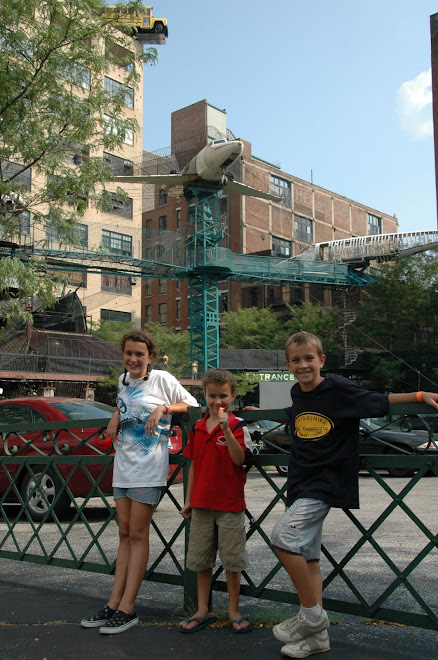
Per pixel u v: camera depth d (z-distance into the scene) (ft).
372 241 145.38
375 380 150.41
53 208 45.42
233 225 208.85
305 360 9.96
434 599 13.38
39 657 9.92
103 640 10.67
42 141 43.24
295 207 228.63
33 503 25.41
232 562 11.06
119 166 144.77
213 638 10.64
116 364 94.17
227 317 170.30
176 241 133.08
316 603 9.68
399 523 23.27
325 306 176.65
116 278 146.10
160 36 156.35
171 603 13.34
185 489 12.48
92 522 25.07
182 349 145.69
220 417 10.80
